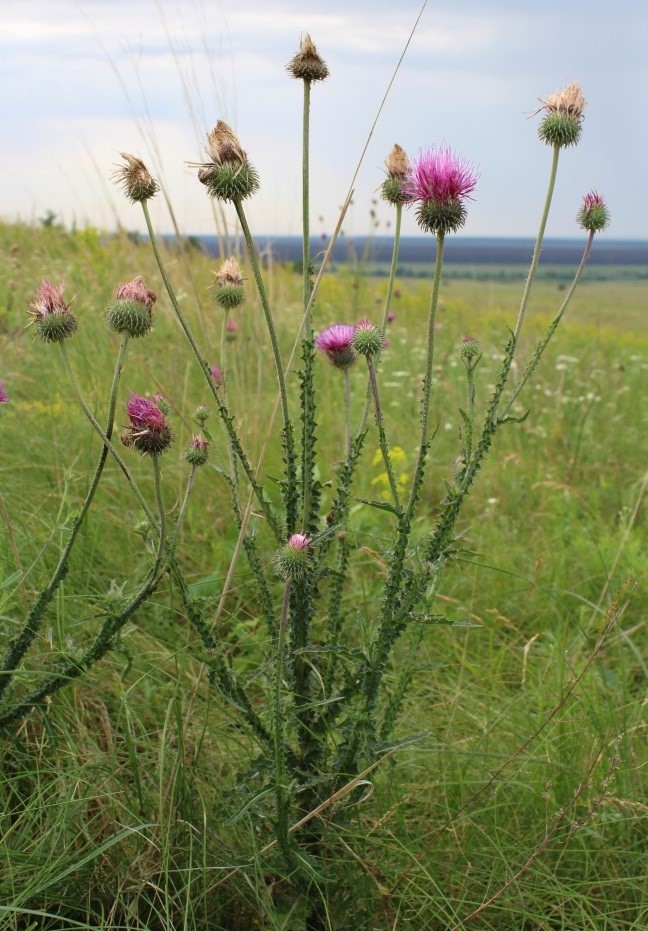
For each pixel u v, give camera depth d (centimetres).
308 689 55
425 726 68
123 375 124
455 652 80
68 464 96
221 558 88
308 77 53
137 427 50
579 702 70
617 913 58
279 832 51
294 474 54
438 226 47
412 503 50
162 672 69
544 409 158
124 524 88
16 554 62
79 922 49
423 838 59
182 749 56
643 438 155
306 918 55
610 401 175
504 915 56
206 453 56
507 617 89
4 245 203
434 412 150
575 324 309
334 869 56
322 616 77
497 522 112
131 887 53
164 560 52
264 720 60
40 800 56
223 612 82
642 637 85
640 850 62
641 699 74
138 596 53
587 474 134
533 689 73
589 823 60
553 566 94
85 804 57
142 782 60
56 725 63
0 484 82
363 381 155
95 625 72
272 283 164
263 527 94
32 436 102
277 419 118
